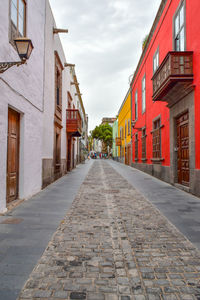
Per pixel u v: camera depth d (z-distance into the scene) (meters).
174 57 7.93
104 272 2.79
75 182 11.28
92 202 6.71
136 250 3.42
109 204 6.47
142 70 17.66
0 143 5.20
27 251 3.32
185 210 5.76
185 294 2.37
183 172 9.26
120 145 35.56
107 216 5.23
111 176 14.40
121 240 3.80
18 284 2.50
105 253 3.31
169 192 8.45
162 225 4.59
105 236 3.98
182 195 7.84
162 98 9.98
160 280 2.62
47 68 9.73
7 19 5.45
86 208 5.98
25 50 4.67
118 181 11.81
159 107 12.59
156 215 5.32
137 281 2.60
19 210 5.64
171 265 2.97
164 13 11.41
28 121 7.19
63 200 6.95
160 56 12.32
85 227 4.45
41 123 8.72
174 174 10.05
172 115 10.15
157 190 8.93
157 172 13.10
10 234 3.98
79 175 14.95
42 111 8.84
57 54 11.66
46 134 9.62
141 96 18.12
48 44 9.92
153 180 12.27
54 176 11.52
